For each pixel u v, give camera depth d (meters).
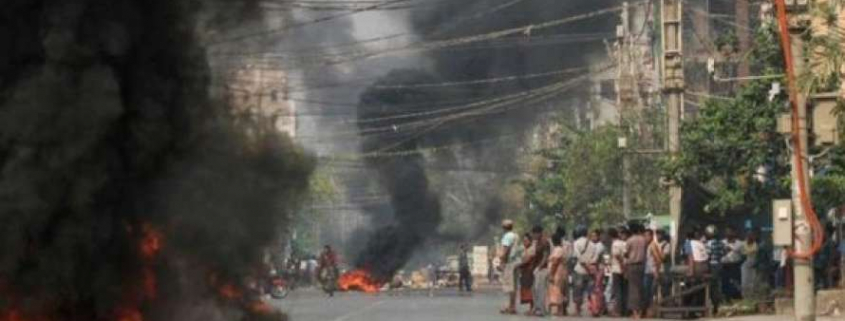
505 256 49.00
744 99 50.06
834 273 47.38
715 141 50.47
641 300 45.75
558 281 47.75
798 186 30.67
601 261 47.84
